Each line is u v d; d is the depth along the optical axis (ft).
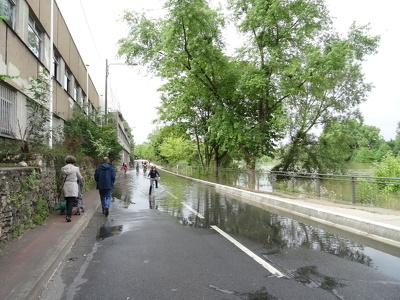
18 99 33.71
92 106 97.40
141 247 19.66
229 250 19.11
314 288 13.25
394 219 25.25
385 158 53.16
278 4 56.03
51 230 22.27
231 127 65.05
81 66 75.51
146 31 66.49
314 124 83.87
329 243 20.81
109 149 64.49
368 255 18.10
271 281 14.05
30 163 25.32
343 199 40.50
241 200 45.50
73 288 13.24
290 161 81.00
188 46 62.90
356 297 12.34
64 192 25.48
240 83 63.72
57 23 50.70
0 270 14.07
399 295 12.53
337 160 81.41
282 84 61.77
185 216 31.30
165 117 94.63
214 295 12.56
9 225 18.81
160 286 13.46
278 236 22.85
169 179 104.73
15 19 33.60
